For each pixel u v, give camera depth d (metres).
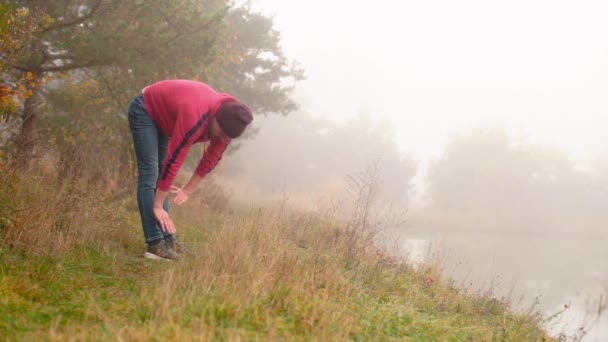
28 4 6.99
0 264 3.39
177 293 3.07
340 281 4.11
